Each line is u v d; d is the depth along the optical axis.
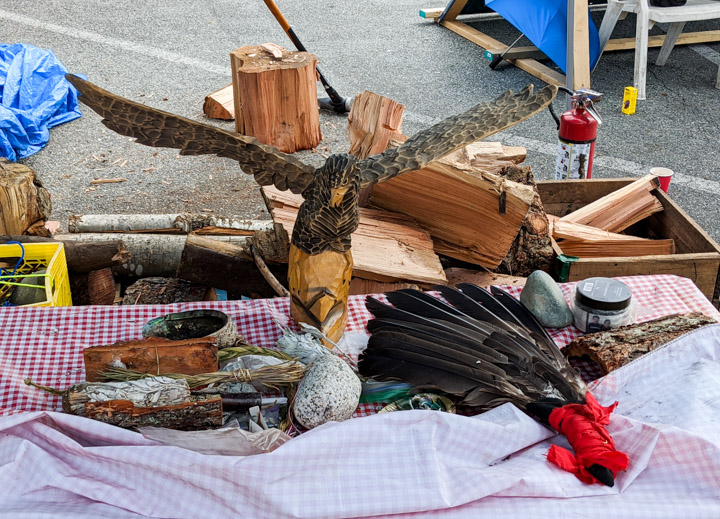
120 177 4.61
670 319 2.12
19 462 1.56
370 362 1.85
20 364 2.02
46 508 1.53
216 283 2.76
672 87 6.07
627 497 1.57
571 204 3.47
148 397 1.68
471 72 6.42
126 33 7.28
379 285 2.60
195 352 1.83
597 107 5.71
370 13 7.98
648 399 1.83
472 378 1.82
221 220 3.15
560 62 5.75
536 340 1.98
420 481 1.55
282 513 1.51
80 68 6.37
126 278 3.10
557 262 2.87
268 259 2.71
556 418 1.71
